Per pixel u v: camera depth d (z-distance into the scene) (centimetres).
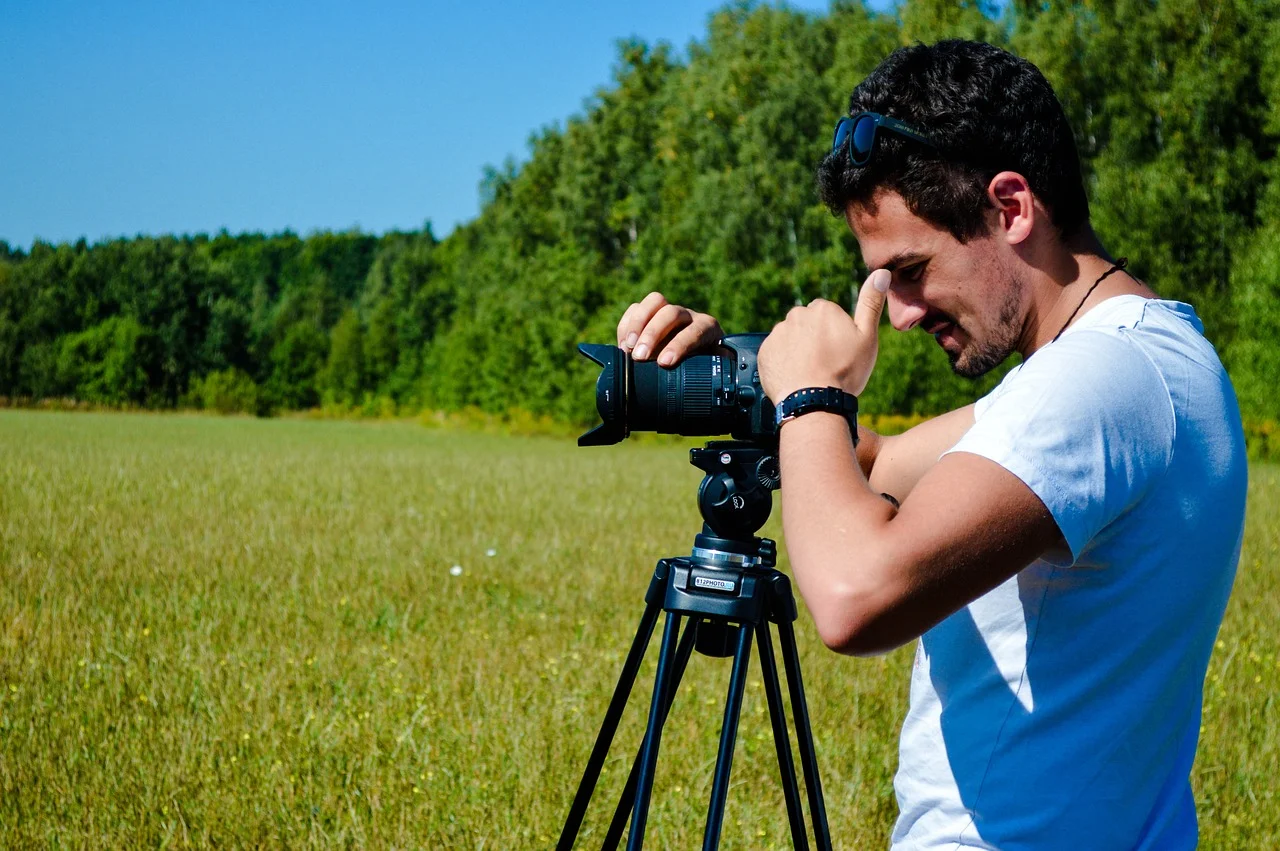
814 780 173
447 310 9725
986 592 131
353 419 8875
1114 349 133
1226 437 138
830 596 128
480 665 550
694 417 173
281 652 586
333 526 1119
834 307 149
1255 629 692
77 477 1636
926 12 4322
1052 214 143
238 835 363
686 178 5719
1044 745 138
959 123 138
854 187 145
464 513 1262
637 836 167
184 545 973
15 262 10494
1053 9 4184
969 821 143
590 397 5056
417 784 405
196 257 9500
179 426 4997
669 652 169
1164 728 139
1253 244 3572
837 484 135
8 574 800
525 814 384
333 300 12344
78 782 401
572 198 6316
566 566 902
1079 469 127
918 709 153
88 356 8675
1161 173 3784
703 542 175
